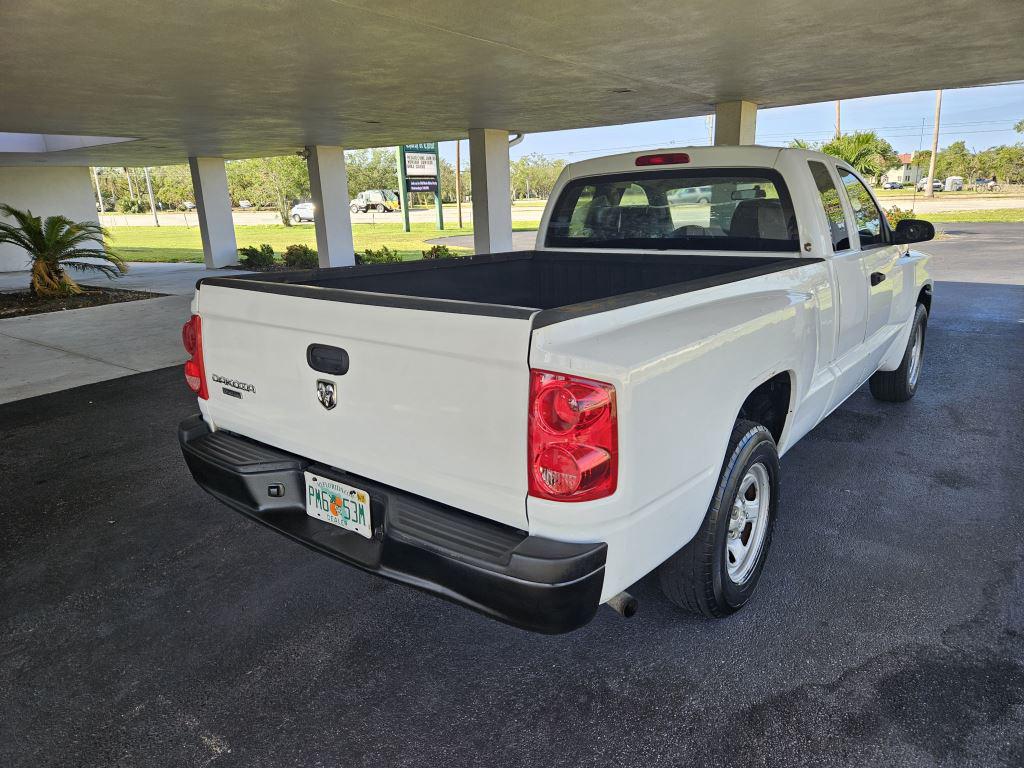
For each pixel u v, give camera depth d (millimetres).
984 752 2076
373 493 2305
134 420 5668
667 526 2199
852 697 2326
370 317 2150
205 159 19328
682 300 2354
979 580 3008
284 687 2490
